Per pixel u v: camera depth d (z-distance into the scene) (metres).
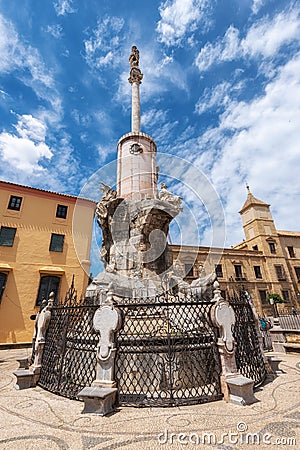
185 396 3.73
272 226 31.78
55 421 3.15
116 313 3.98
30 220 16.28
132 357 4.14
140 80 11.73
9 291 14.43
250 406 3.48
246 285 27.17
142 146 8.76
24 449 2.45
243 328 4.82
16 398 4.14
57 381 4.53
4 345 12.97
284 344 9.23
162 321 4.65
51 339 5.14
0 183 16.22
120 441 2.58
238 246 34.75
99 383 3.73
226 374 3.85
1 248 15.05
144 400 3.69
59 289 15.58
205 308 4.30
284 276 28.95
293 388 4.35
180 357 4.14
